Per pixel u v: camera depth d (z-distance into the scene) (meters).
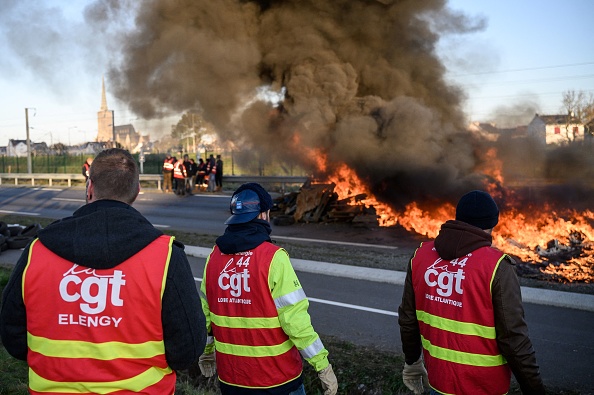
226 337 3.07
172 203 21.19
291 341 3.03
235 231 3.08
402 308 2.97
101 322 1.96
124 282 1.96
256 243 3.01
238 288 3.00
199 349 2.09
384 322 6.76
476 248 2.65
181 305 2.01
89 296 1.96
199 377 5.40
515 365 2.53
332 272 9.30
